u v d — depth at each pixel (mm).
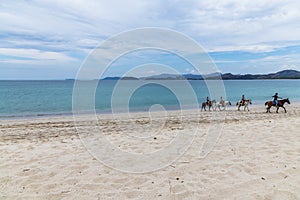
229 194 3395
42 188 3697
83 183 3883
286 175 3963
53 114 16594
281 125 8828
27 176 4164
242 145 6098
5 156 5375
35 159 5137
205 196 3359
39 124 10930
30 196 3434
